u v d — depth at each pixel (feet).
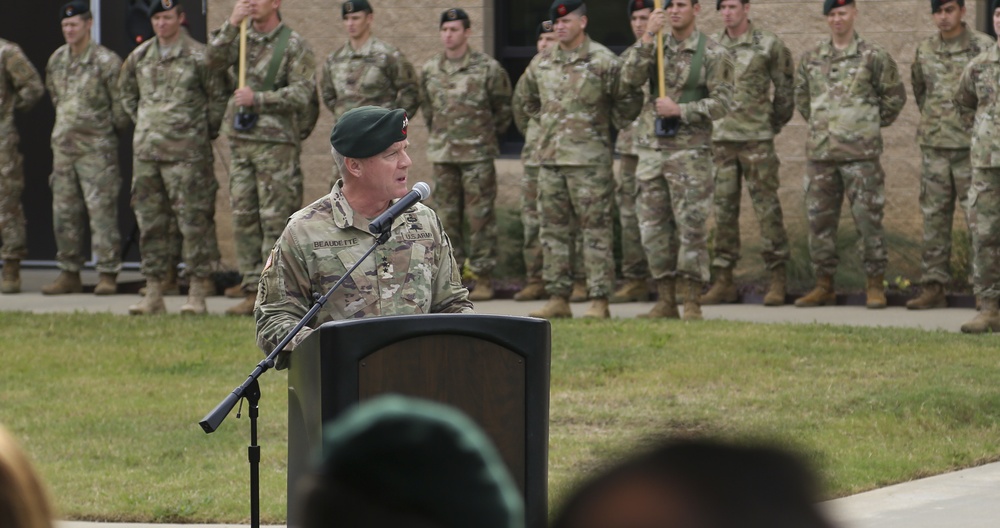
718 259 100.32
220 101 97.50
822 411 61.36
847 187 95.14
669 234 89.61
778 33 109.91
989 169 82.69
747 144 97.66
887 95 93.86
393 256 36.17
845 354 74.13
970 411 60.85
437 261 37.14
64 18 104.83
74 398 68.03
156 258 96.43
